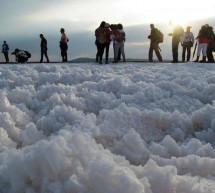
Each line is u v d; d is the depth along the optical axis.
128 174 1.63
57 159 1.77
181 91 4.52
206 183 2.01
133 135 2.69
